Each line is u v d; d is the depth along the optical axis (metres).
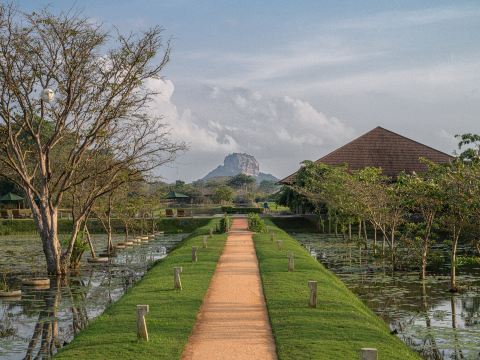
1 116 27.08
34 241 52.00
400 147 65.88
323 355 11.26
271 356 11.42
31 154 32.25
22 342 15.72
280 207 100.25
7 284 25.94
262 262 25.77
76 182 29.72
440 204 22.92
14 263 34.47
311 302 15.88
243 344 12.34
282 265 24.61
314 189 53.44
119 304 16.59
